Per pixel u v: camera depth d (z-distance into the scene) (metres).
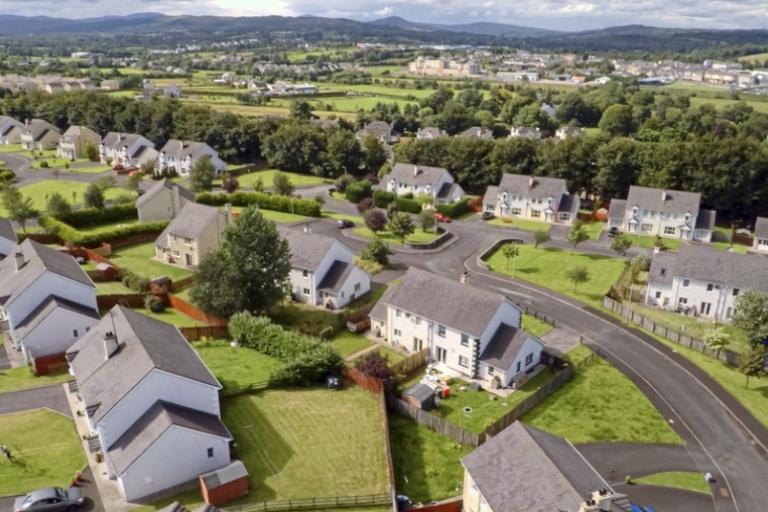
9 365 61.94
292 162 168.00
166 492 44.47
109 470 45.16
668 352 69.69
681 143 132.62
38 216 106.38
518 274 93.62
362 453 50.16
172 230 93.38
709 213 116.94
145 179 155.00
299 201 124.25
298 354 63.25
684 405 58.91
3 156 177.12
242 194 128.50
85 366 50.69
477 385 61.03
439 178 135.38
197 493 44.59
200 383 48.00
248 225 71.25
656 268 85.50
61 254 74.50
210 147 167.50
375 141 167.62
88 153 177.25
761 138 196.25
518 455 41.28
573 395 59.97
